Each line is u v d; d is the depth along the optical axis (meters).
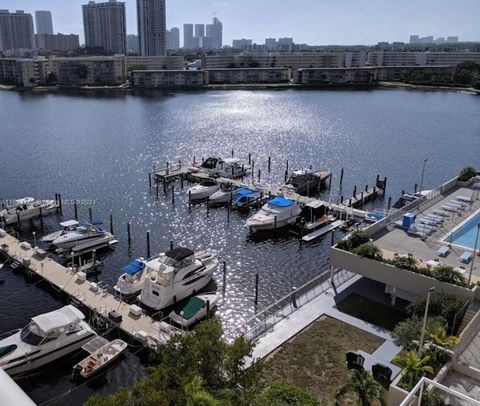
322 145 102.00
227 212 61.06
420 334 25.56
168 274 37.19
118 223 57.16
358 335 31.22
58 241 46.97
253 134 113.88
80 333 31.81
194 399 18.16
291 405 21.42
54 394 28.62
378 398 21.66
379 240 41.06
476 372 23.92
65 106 163.75
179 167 78.62
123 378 29.78
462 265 36.38
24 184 72.62
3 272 43.38
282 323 32.62
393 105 170.00
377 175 77.31
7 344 30.06
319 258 47.78
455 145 103.12
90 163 85.00
